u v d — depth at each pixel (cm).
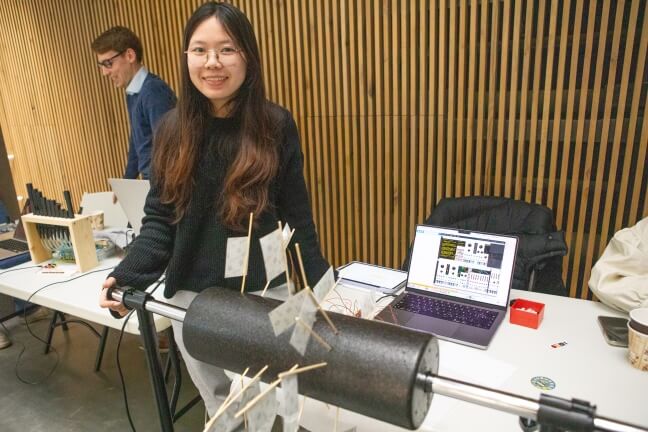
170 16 363
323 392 56
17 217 299
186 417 216
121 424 213
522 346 125
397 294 162
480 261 150
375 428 94
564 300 153
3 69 499
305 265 137
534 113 248
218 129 120
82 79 442
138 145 249
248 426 56
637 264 136
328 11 292
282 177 131
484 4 246
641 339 111
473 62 257
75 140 475
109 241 219
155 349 89
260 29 322
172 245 131
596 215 246
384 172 303
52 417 221
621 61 229
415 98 280
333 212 332
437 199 289
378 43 280
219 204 121
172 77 380
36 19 447
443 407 99
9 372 259
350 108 305
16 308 307
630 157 232
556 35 239
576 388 106
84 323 283
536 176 263
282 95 329
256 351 59
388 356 52
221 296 67
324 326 58
